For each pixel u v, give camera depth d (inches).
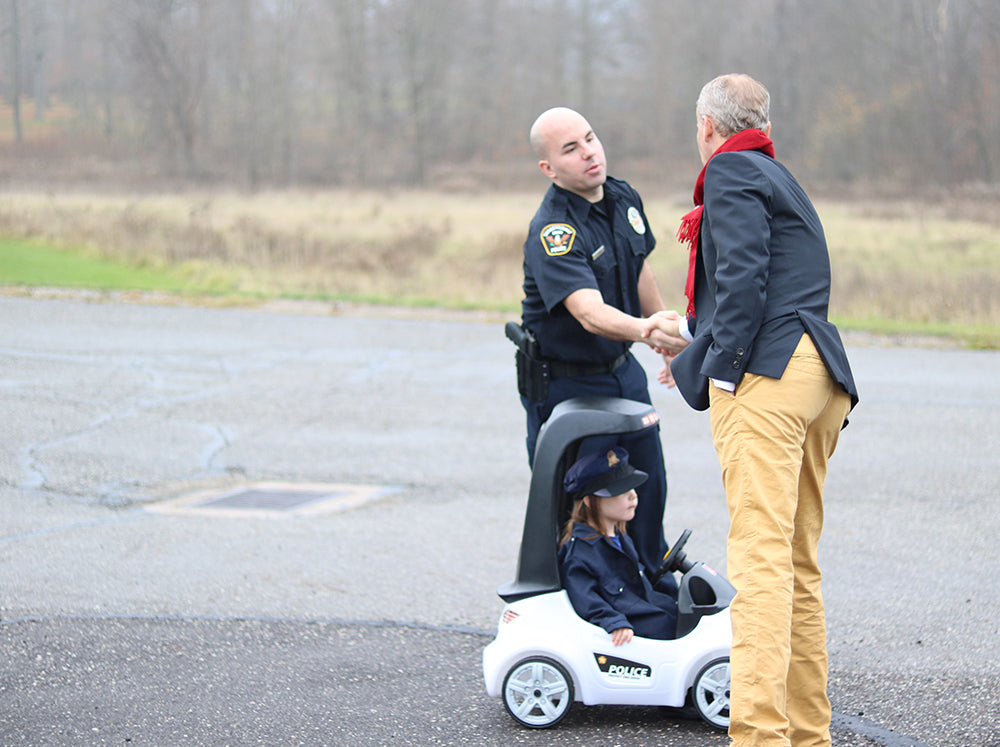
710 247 123.1
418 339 515.2
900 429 333.1
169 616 180.1
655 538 163.8
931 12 2249.0
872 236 1162.0
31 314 571.2
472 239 1106.7
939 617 178.9
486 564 209.0
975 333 534.6
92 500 257.9
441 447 311.0
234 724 139.2
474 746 132.3
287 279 759.1
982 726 135.9
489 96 3179.1
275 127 2790.4
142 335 515.5
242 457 299.3
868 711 141.2
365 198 2033.7
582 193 162.6
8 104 3341.5
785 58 2655.0
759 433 117.0
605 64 3075.8
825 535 227.8
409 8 2819.9
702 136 128.6
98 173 2488.9
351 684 151.9
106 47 3174.2
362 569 206.1
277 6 2797.7
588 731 136.2
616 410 141.2
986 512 244.8
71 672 156.5
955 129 2190.0
